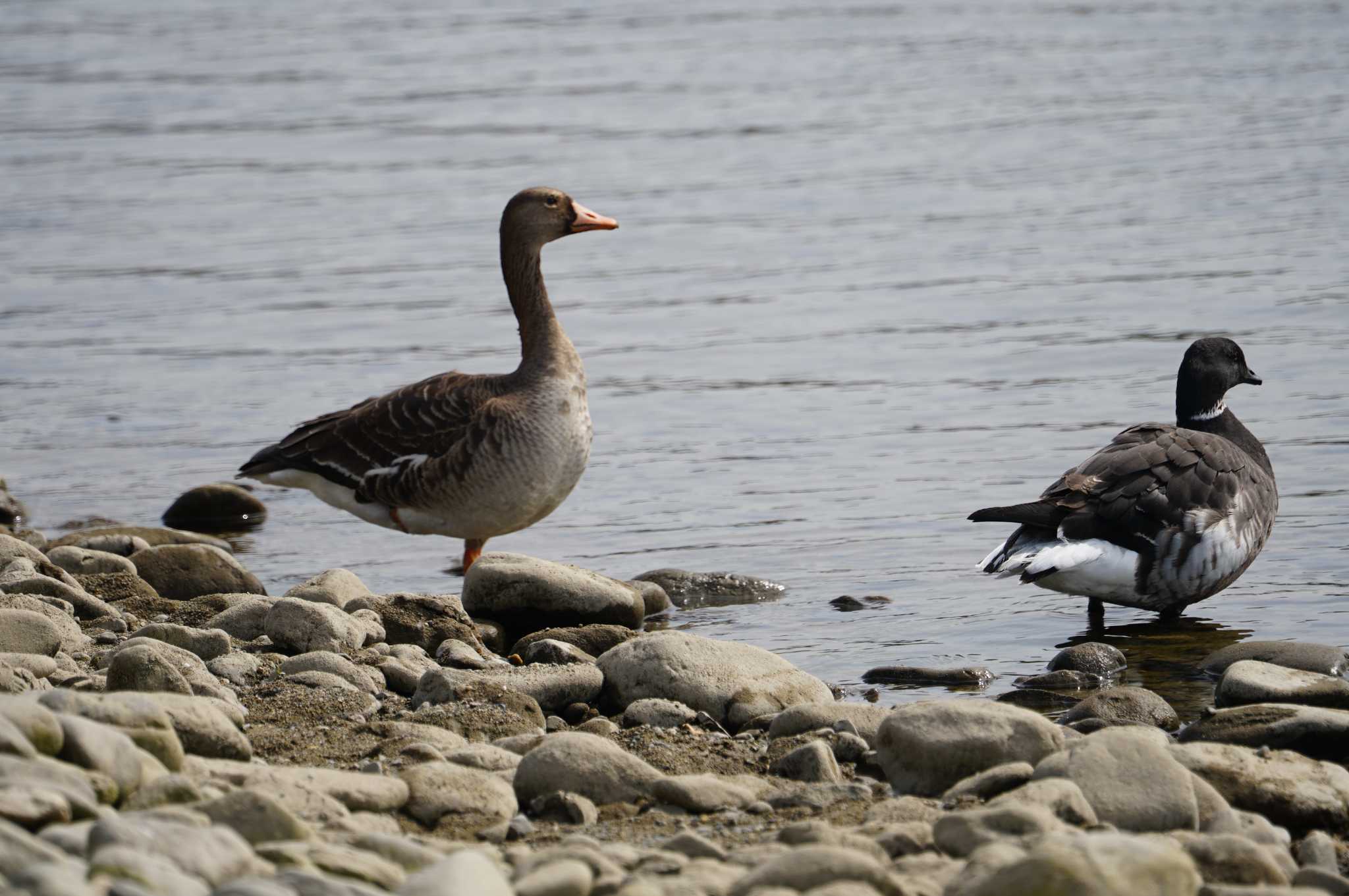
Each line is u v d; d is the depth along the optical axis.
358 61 52.66
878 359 22.80
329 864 6.25
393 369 23.05
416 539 16.70
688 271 28.44
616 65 50.75
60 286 27.94
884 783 8.66
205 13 64.88
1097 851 6.21
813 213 32.25
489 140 39.97
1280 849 7.38
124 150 39.66
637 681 10.32
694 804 8.06
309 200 34.34
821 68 49.06
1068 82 45.19
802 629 12.96
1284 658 11.14
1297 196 31.53
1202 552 12.67
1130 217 30.61
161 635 10.65
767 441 19.30
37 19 63.19
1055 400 20.47
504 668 10.80
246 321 25.78
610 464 18.62
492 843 7.61
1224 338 14.43
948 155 36.94
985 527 15.83
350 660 10.65
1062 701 10.99
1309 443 18.05
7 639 10.34
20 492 18.12
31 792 6.30
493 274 28.58
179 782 6.98
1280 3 57.94
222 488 17.30
